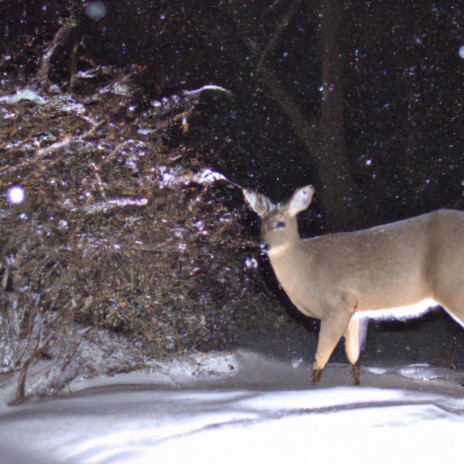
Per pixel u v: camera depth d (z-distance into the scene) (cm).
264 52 1680
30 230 698
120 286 770
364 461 465
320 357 781
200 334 903
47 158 730
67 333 761
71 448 491
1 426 538
